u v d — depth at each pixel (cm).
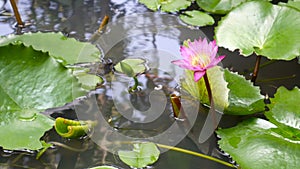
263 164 206
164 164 212
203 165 212
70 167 212
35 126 215
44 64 222
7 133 212
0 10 259
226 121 221
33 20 254
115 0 265
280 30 229
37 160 214
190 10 260
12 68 221
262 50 227
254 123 217
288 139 211
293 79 233
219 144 212
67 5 262
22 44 223
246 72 236
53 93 220
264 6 235
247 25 234
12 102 218
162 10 258
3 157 214
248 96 221
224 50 244
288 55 223
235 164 212
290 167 205
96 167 208
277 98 219
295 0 250
